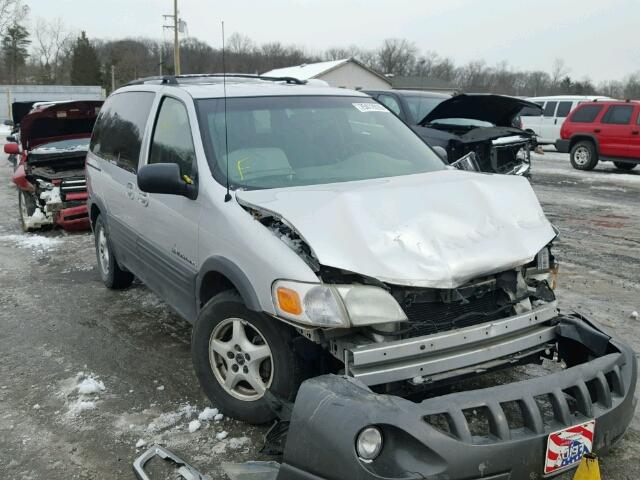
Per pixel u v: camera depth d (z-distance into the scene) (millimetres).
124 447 3438
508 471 2451
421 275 2812
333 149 4117
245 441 3420
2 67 78250
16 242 8641
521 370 4102
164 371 4375
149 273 4711
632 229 9203
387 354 2725
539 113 10953
